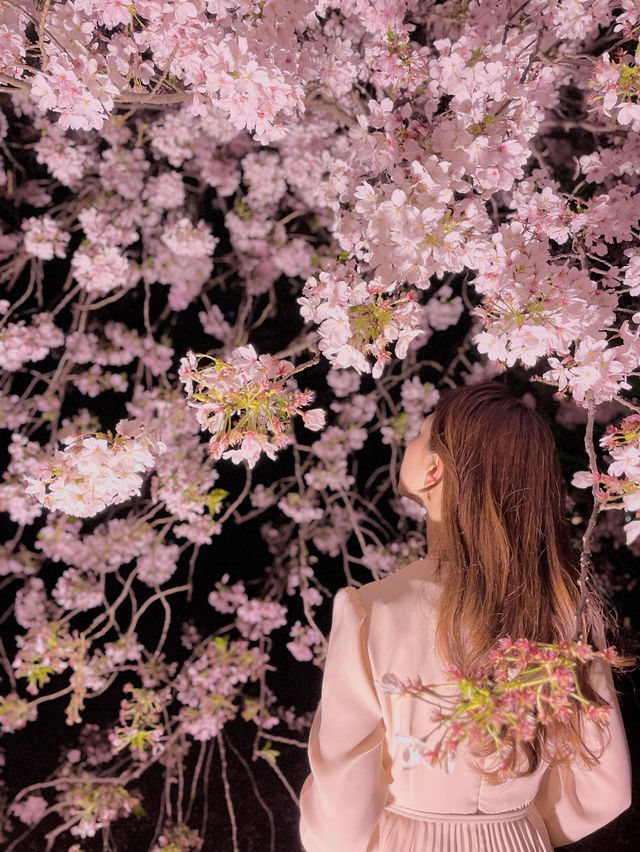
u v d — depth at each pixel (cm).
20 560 336
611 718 124
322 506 389
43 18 132
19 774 333
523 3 166
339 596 122
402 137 141
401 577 122
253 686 369
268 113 139
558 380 129
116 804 296
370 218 120
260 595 361
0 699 306
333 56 201
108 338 367
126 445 130
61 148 358
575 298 123
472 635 114
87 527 381
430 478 126
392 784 121
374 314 126
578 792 129
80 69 137
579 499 300
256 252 389
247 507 435
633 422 117
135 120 384
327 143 375
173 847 292
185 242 366
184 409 319
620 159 190
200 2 141
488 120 132
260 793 332
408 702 115
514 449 119
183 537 422
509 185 133
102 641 402
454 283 380
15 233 382
